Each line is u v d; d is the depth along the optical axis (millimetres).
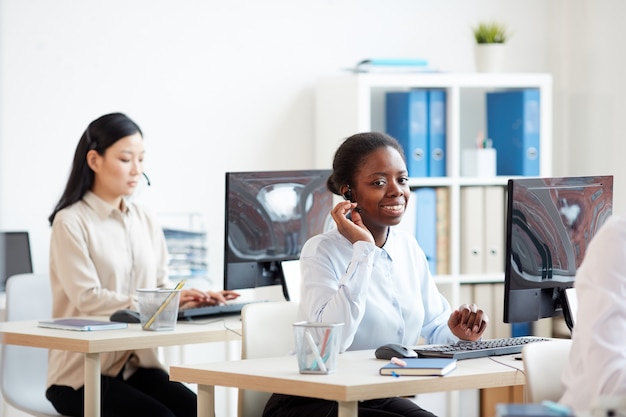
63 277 4172
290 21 5613
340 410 2604
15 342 3730
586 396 2389
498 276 5641
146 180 4406
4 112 4996
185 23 5367
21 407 4246
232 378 2812
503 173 5809
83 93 5156
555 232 3334
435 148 5551
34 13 5051
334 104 5484
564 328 5672
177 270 5133
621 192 5750
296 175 4176
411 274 3494
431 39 5934
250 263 4066
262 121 5559
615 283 2426
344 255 3326
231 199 4004
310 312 3238
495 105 5852
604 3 5867
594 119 5965
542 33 6184
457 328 3371
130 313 3953
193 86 5395
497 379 2824
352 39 5758
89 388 3580
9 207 5016
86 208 4273
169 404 4172
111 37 5211
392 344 3037
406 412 3197
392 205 3318
